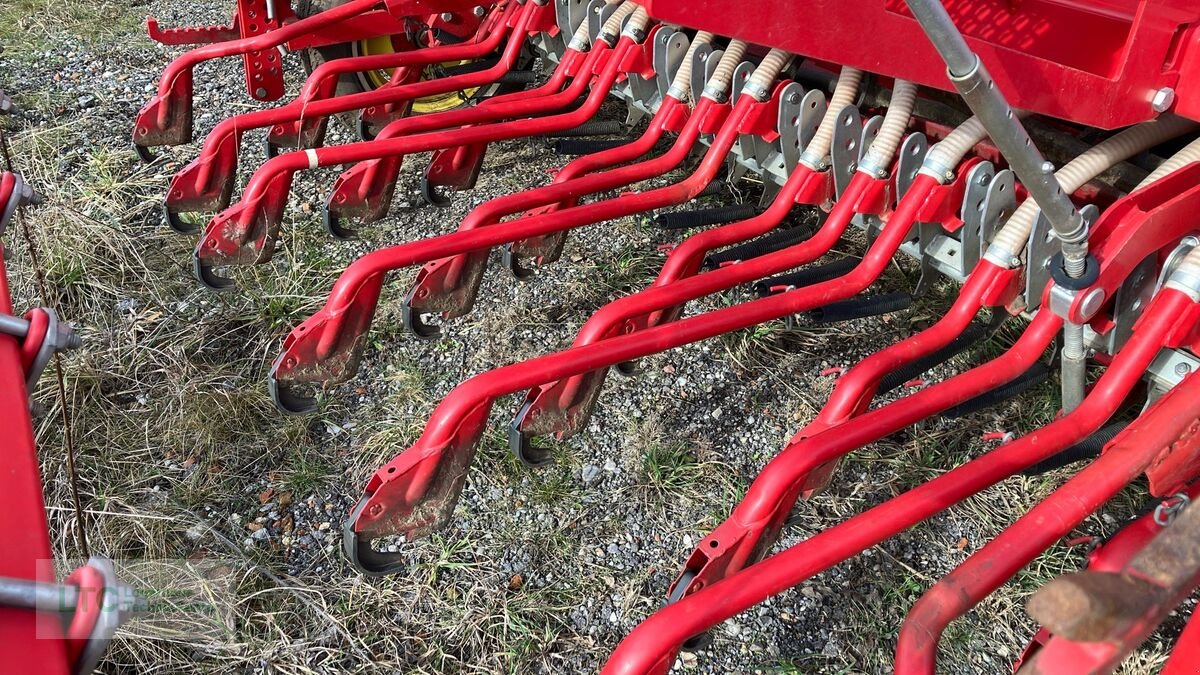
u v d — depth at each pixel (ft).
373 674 7.29
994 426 9.40
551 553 8.21
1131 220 6.35
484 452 8.99
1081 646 3.30
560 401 7.51
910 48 7.25
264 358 10.03
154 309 10.58
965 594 4.37
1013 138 5.00
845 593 7.95
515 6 11.66
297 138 11.59
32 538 3.86
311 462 8.95
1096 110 6.76
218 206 10.71
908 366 7.95
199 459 8.95
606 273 11.26
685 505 8.64
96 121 13.93
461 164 11.44
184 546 8.11
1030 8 7.68
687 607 4.70
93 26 16.90
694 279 7.73
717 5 7.66
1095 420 6.22
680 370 10.01
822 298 7.66
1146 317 6.37
